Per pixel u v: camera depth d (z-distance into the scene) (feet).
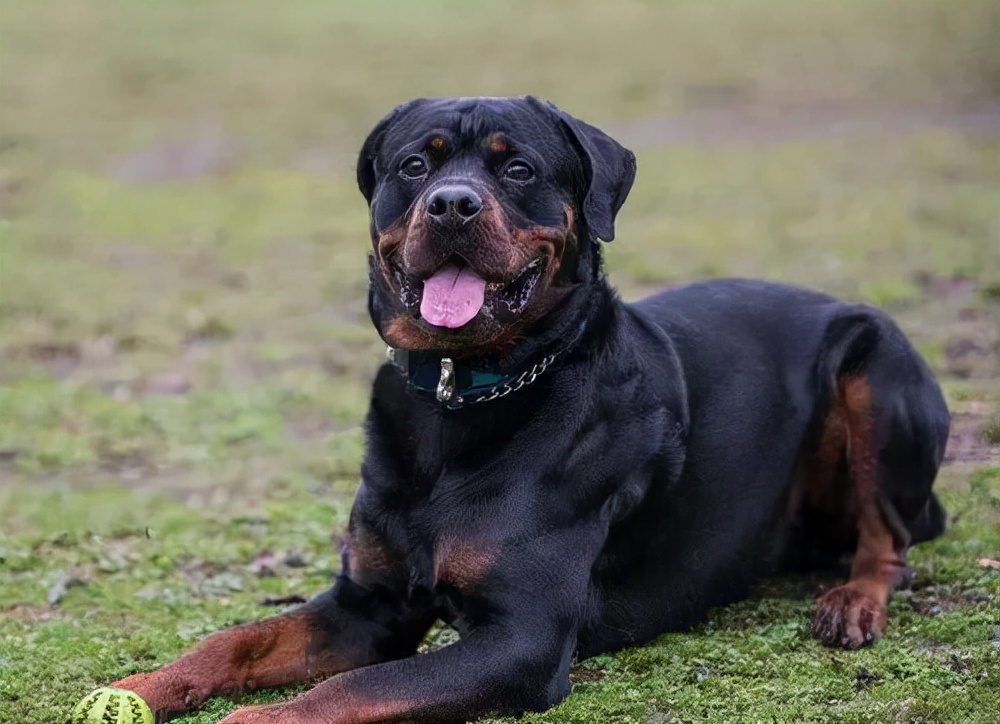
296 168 94.53
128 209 82.69
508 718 23.67
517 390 25.09
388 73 130.00
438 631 28.66
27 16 164.14
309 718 22.39
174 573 32.94
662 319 28.81
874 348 29.99
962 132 97.71
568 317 25.61
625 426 25.95
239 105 116.57
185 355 53.11
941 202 75.92
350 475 39.70
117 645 28.02
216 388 48.52
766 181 85.56
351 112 112.06
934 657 26.32
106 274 67.31
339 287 63.98
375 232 26.48
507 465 24.72
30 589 31.76
